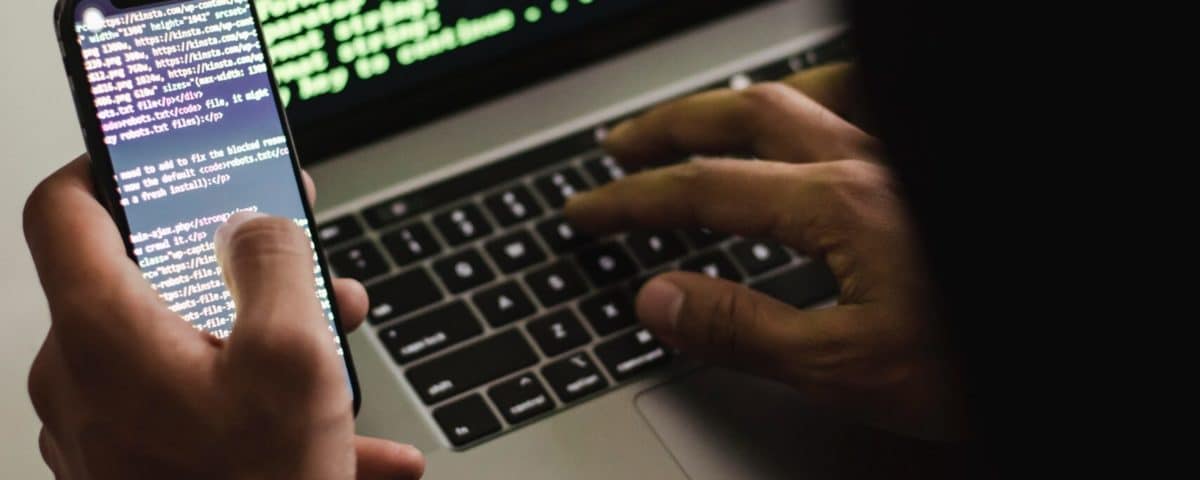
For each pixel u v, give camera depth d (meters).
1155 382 0.58
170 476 0.47
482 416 0.68
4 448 0.69
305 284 0.48
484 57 0.82
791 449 0.68
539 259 0.75
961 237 0.60
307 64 0.77
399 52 0.79
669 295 0.69
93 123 0.56
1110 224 0.58
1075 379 0.58
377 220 0.76
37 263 0.51
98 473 0.48
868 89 0.63
